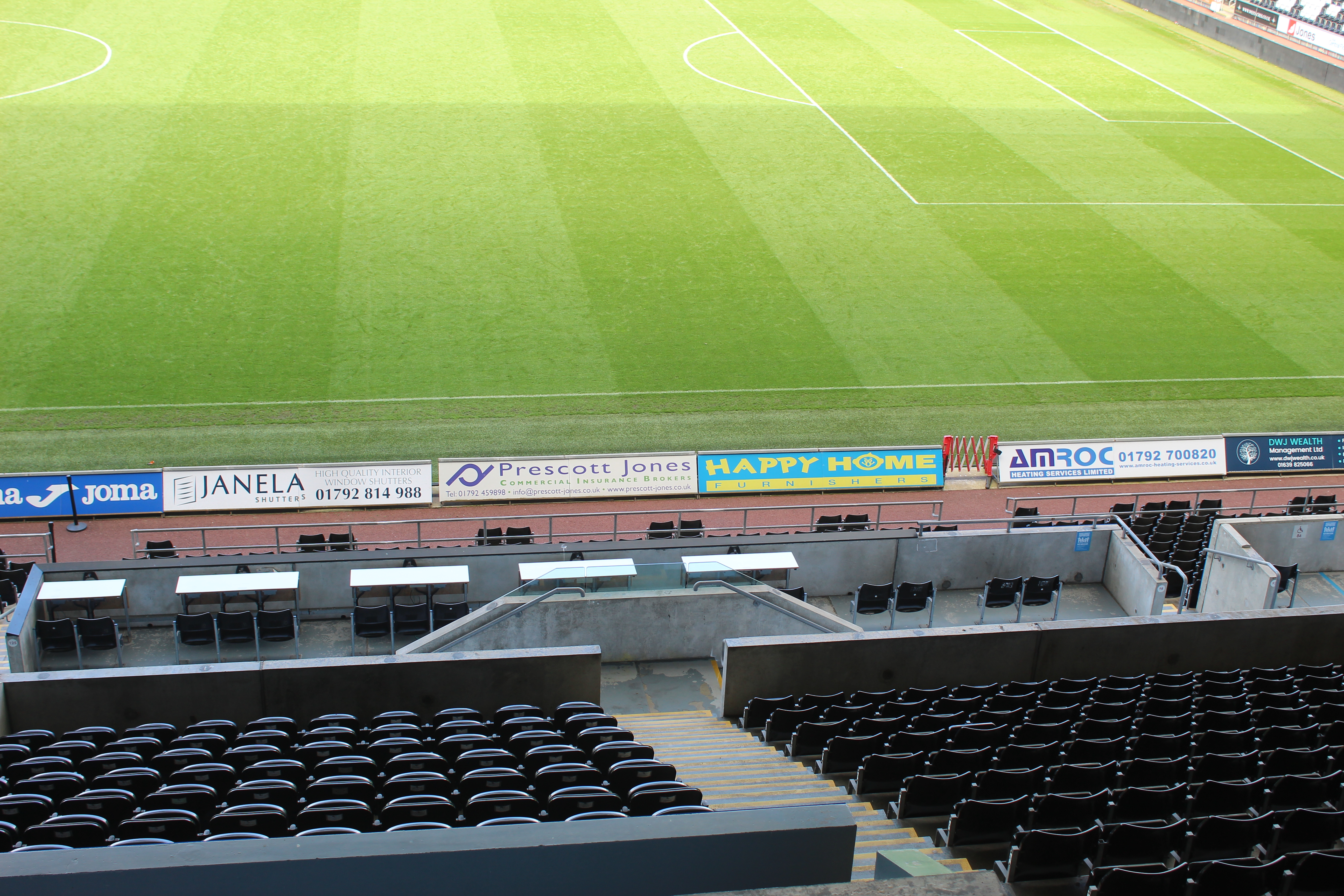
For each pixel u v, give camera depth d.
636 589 15.79
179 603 17.48
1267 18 55.28
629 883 5.44
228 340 27.48
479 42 48.59
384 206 34.38
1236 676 13.82
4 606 18.44
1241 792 9.98
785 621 16.31
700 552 18.52
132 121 38.78
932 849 9.59
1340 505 23.14
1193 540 21.28
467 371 27.00
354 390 26.06
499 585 18.16
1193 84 51.28
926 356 28.89
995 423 26.52
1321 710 12.41
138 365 26.33
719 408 26.36
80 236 31.47
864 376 27.94
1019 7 61.31
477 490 23.48
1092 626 13.86
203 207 33.53
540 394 26.39
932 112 45.41
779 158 39.88
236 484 22.81
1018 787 10.14
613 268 31.81
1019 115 45.81
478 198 35.28
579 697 12.97
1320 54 52.34
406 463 23.27
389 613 17.03
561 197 35.75
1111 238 35.75
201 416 24.88
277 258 31.12
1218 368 29.22
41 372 25.88
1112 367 28.97
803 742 12.14
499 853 5.25
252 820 8.43
